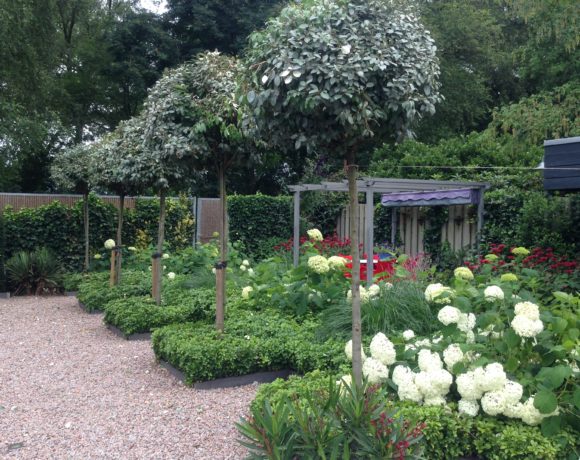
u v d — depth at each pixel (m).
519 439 3.26
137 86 21.38
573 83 9.69
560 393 3.42
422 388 3.63
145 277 10.70
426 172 13.36
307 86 3.42
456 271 5.29
